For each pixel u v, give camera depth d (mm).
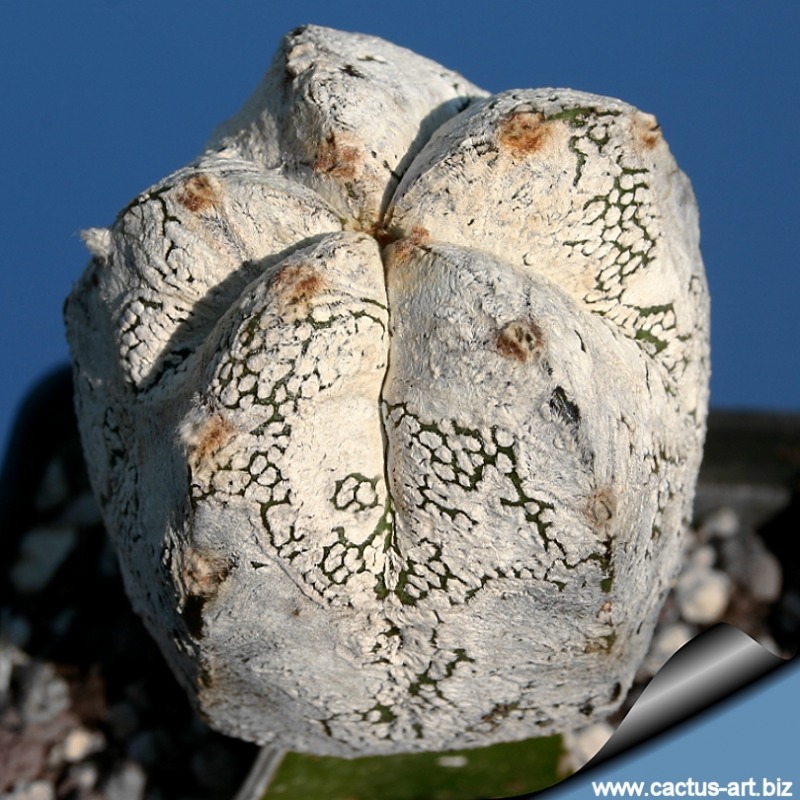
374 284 160
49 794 200
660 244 166
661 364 169
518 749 189
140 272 166
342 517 158
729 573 213
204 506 156
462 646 163
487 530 158
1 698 207
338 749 176
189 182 164
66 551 218
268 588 160
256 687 168
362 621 162
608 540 158
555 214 163
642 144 164
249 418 156
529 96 165
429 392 157
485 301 156
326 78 167
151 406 165
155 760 201
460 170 162
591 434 156
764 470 217
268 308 156
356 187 165
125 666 207
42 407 227
